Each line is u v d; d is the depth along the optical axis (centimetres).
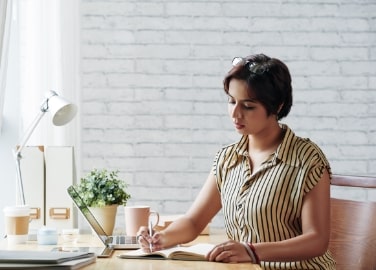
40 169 279
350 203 260
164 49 395
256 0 397
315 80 397
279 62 227
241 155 237
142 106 393
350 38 398
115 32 394
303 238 214
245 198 229
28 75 369
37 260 178
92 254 199
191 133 394
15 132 360
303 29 398
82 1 393
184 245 242
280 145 228
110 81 393
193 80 395
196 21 396
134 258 206
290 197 224
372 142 397
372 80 398
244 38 396
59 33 371
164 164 393
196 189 393
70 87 372
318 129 397
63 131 368
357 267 253
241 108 224
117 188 270
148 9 395
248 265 194
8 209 249
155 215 243
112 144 392
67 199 279
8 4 324
